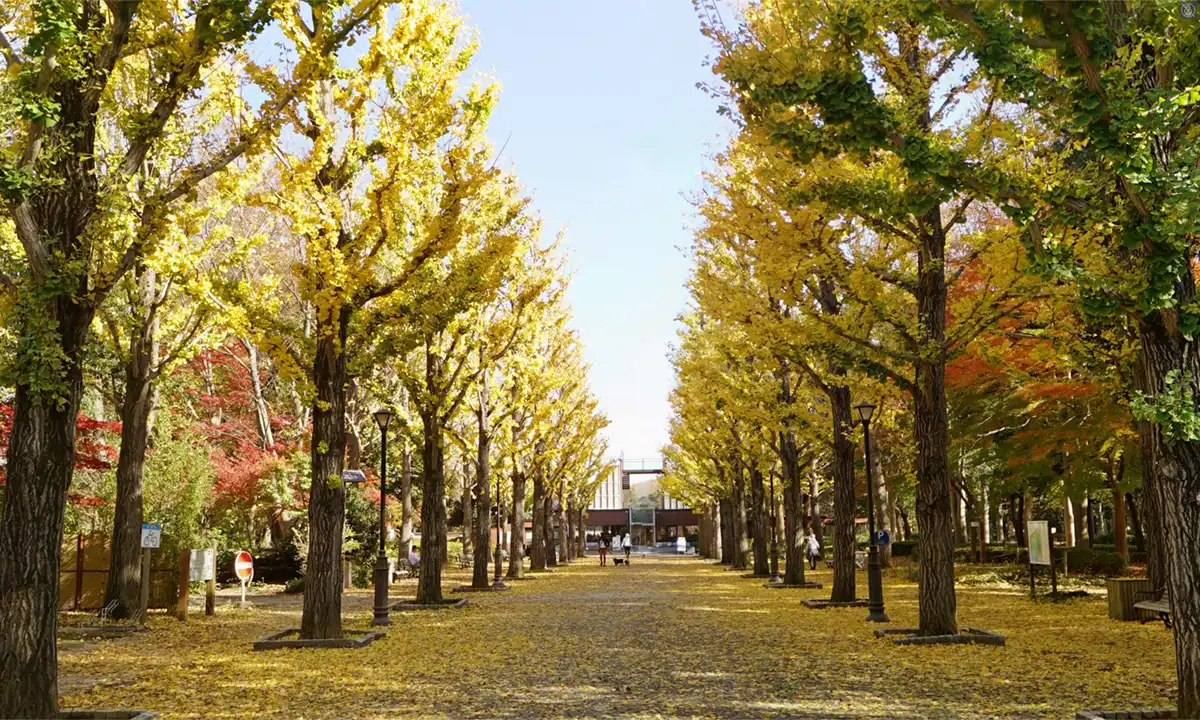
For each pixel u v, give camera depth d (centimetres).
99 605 1636
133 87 1257
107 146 1166
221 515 2523
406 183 1179
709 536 5266
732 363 1930
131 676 905
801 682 813
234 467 2414
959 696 732
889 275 1134
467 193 1198
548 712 698
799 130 715
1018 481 1986
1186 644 580
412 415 2658
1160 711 626
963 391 1858
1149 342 613
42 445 669
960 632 1095
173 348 1460
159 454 1853
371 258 1166
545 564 3672
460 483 4141
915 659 937
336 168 1218
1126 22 586
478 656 1023
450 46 1229
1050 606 1480
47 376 651
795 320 1210
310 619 1149
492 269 1360
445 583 2627
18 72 724
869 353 1134
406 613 1622
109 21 739
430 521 1808
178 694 800
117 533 1397
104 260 734
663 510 8244
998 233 1023
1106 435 1559
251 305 1167
